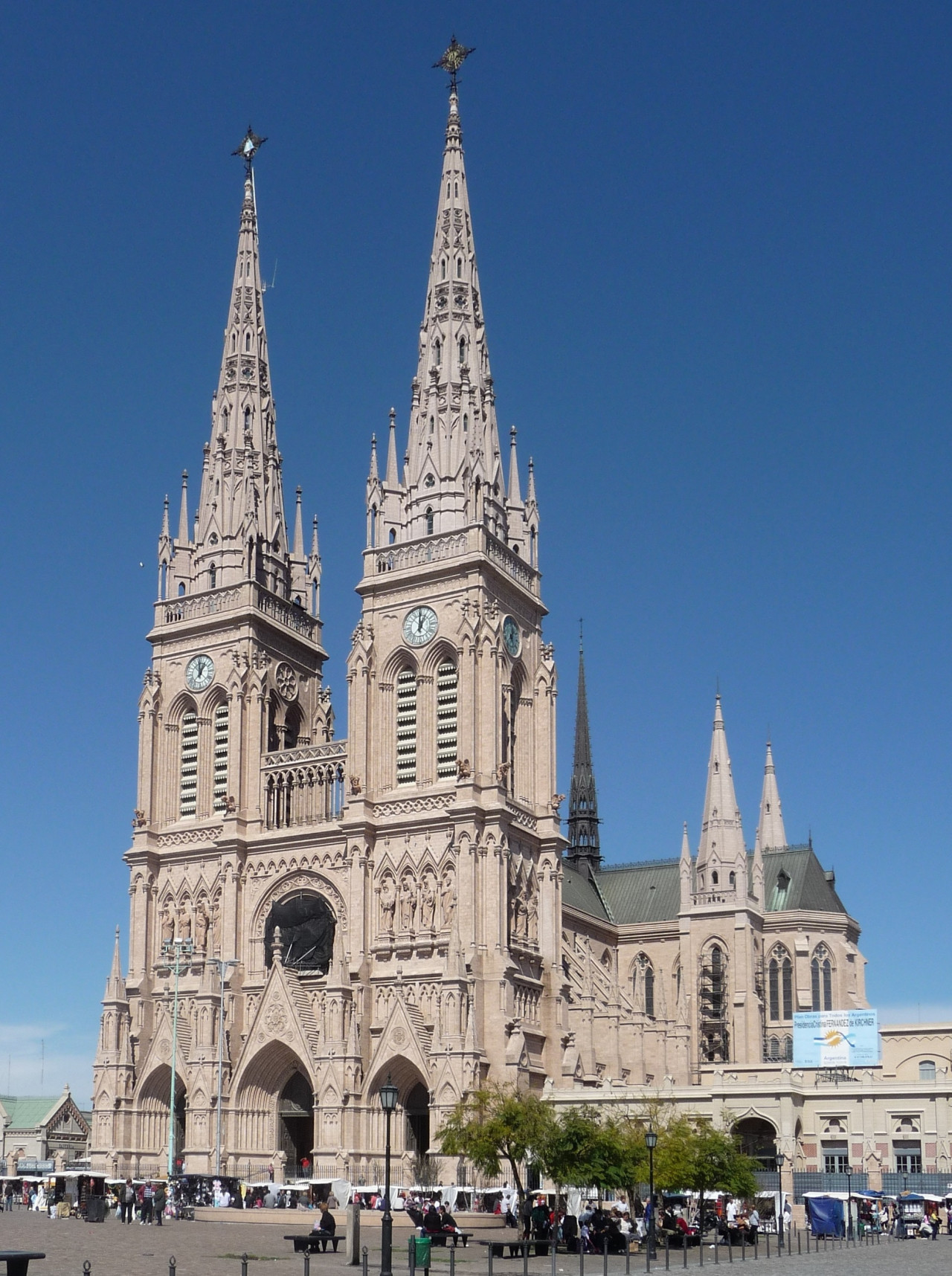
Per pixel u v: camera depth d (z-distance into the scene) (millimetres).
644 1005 180125
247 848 150250
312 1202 120312
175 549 165875
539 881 146375
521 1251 83875
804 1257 81750
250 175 180750
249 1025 143875
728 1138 110188
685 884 175750
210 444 168125
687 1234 94375
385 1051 133375
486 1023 133250
